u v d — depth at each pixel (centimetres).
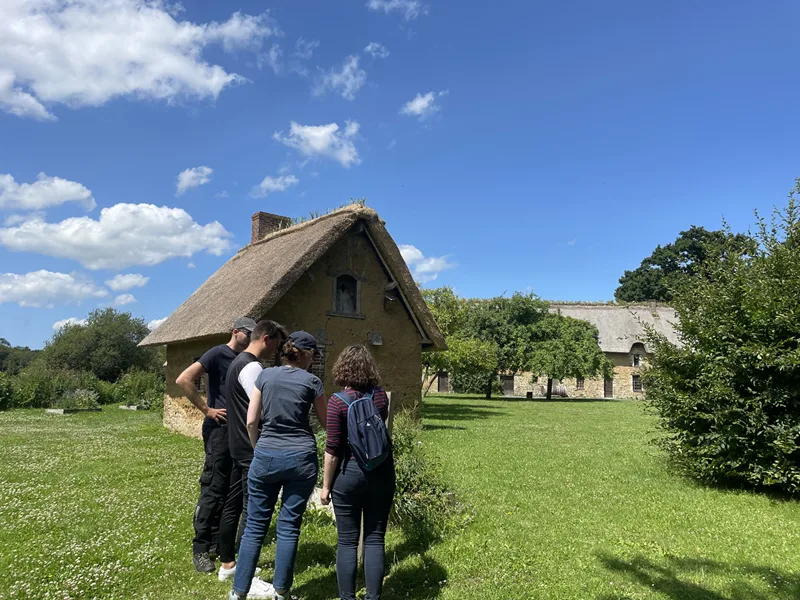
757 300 747
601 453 1070
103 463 906
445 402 3048
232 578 432
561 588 414
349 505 373
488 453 1047
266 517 388
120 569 444
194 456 984
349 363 394
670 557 480
